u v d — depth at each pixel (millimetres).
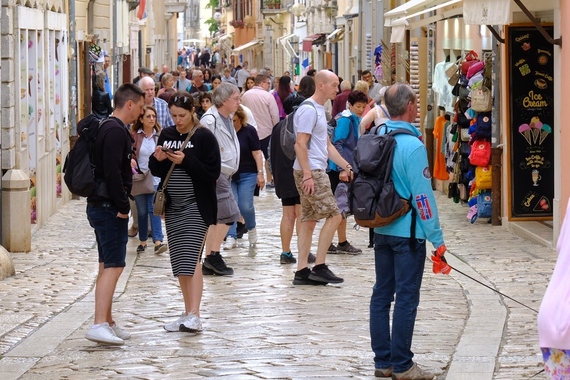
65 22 25578
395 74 35125
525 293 14102
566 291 6844
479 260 16828
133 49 54281
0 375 10266
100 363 10734
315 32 62406
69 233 20750
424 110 29922
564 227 7000
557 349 6906
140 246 18391
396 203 9688
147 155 17984
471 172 21938
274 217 23375
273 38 89000
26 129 19812
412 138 9836
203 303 13938
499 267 16109
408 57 34219
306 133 14633
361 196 9781
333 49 58000
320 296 14320
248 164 17844
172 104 12062
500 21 16812
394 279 10078
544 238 18312
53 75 23469
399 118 10023
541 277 15195
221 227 16094
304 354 11016
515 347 11117
